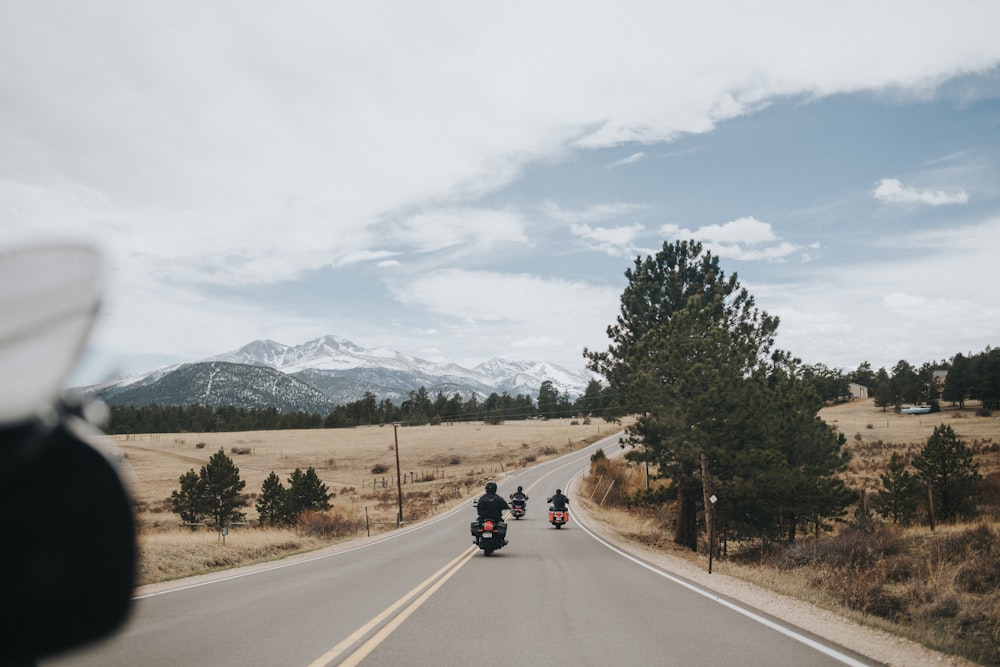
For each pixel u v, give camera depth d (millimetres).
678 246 30750
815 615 10141
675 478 28047
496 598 11148
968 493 35375
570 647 7492
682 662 6824
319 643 7492
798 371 29141
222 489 55938
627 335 30594
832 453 29156
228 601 10688
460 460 115375
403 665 6594
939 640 8477
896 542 18016
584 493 64312
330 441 149625
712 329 25797
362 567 16391
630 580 14055
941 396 167250
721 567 18609
